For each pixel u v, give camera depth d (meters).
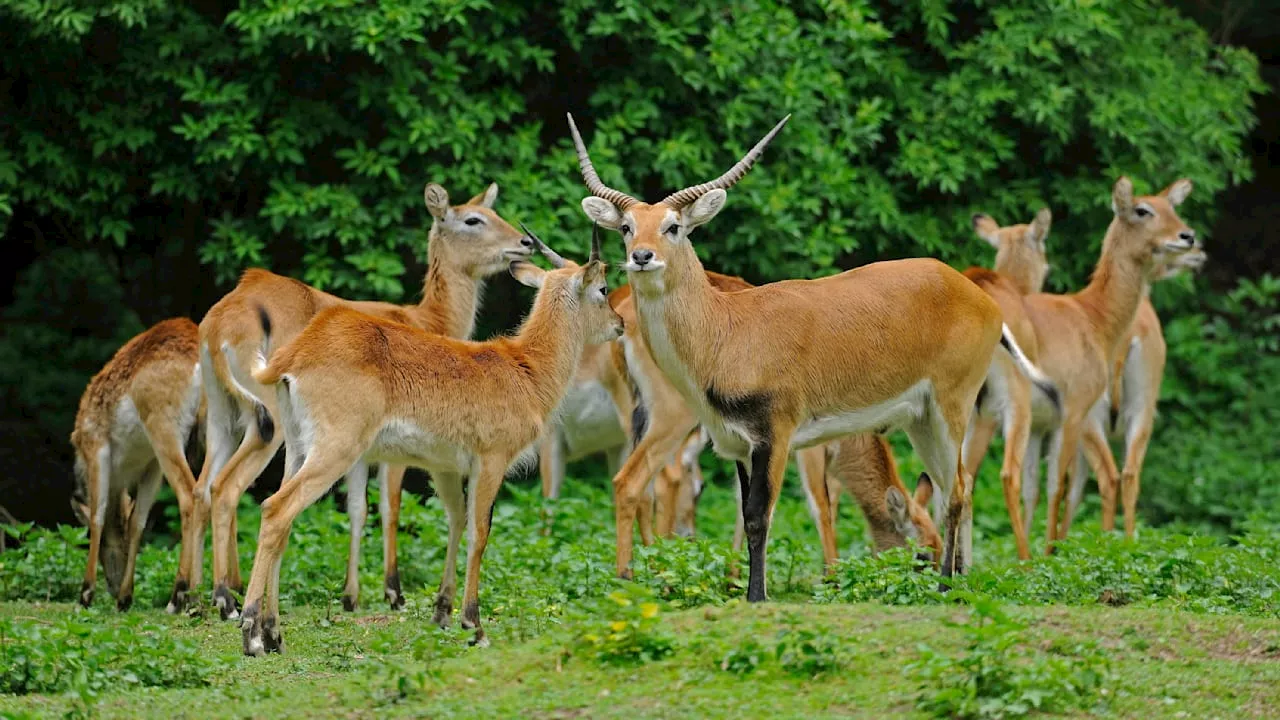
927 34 33.16
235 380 20.33
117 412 21.39
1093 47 33.59
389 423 16.86
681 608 18.05
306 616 19.80
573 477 34.09
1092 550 19.66
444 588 17.80
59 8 27.42
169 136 29.62
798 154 31.08
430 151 29.72
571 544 22.05
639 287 17.58
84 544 23.53
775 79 30.28
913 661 13.47
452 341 17.86
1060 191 34.12
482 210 23.84
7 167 28.47
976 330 19.14
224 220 29.31
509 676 13.92
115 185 29.20
